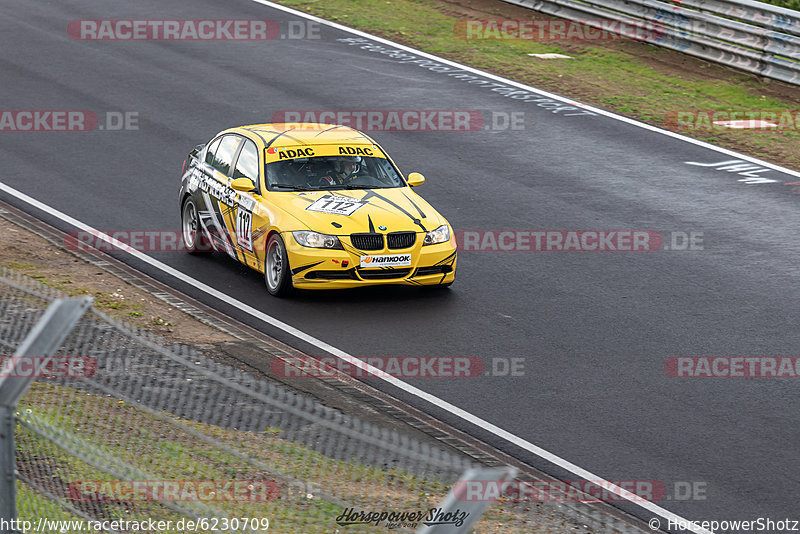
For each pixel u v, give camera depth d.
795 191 58.69
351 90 75.62
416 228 43.09
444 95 75.25
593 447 31.08
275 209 43.72
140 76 77.69
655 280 46.03
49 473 21.30
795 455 30.81
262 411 23.91
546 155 63.97
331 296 44.09
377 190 45.50
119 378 27.41
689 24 82.62
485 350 38.47
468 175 60.16
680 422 32.88
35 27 89.56
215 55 83.44
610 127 69.56
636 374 36.53
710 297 44.12
